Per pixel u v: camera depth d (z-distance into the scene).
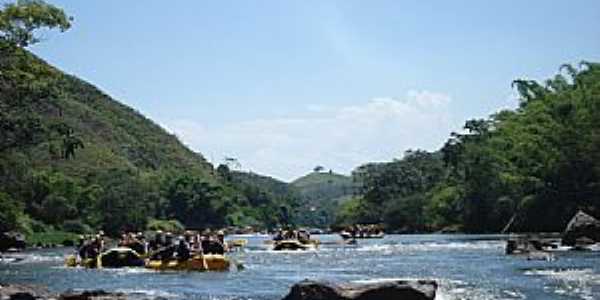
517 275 28.00
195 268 34.56
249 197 179.62
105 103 195.25
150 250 42.62
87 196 99.88
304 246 57.00
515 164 85.62
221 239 45.78
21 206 80.44
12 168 76.81
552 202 78.06
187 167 186.62
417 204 121.69
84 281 30.05
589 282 24.59
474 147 101.19
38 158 113.44
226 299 22.31
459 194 105.06
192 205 135.75
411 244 62.81
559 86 90.88
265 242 75.19
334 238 93.12
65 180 98.31
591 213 73.56
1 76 41.94
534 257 38.47
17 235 68.00
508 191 92.62
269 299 22.30
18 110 45.69
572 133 75.25
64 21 42.09
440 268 33.28
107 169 133.75
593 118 75.19
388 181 145.62
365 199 148.62
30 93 44.00
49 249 67.44
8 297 18.84
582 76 86.94
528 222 81.25
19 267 40.16
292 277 30.28
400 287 16.97
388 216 126.81
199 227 136.50
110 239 89.06
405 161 151.00
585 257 37.53
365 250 53.41
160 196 133.00
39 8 40.88
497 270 30.91
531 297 20.88
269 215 175.12
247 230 141.75
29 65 42.69
